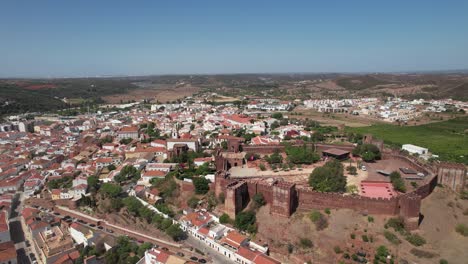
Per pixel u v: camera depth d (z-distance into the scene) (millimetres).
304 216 152750
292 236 145500
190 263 131250
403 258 128500
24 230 182875
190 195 187125
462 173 172125
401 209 143000
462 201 164000
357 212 150375
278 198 155625
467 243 137000
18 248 164750
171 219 168750
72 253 149125
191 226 164000
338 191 164625
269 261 130125
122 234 170375
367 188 169500
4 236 163375
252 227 154250
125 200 188625
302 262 136625
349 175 188750
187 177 198875
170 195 191125
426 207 155125
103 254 155375
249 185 171625
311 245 139625
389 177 181875
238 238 147625
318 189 164375
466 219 151375
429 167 193000
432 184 168750
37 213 197000
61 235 161125
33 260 154125
